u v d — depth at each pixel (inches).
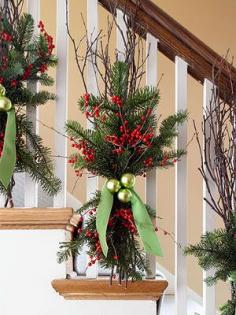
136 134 64.1
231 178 68.2
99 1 74.6
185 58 73.4
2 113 67.0
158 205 121.9
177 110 72.9
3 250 65.7
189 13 132.5
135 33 72.8
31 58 68.4
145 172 68.0
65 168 70.5
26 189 70.1
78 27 120.9
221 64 72.6
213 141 72.0
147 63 72.6
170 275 109.0
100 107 65.4
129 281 66.1
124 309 66.3
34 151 68.2
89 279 66.0
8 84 67.2
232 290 67.3
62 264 65.8
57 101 71.5
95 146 65.1
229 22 132.1
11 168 63.6
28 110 70.7
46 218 65.7
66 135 70.6
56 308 65.6
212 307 70.0
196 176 122.1
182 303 69.6
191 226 122.0
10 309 65.2
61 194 69.9
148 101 66.1
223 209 69.1
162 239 120.6
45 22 119.0
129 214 65.0
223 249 66.3
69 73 119.1
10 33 68.2
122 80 66.1
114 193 64.9
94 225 65.7
